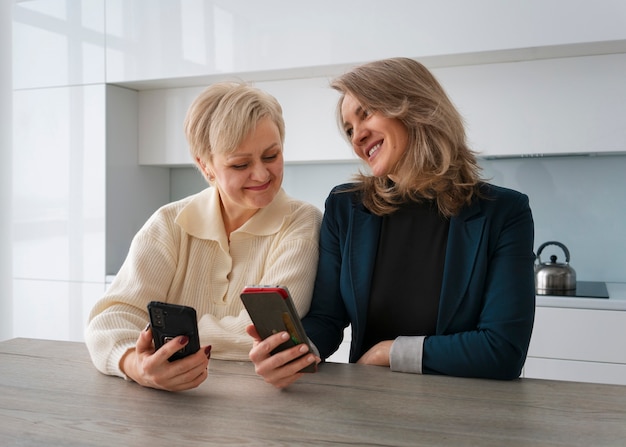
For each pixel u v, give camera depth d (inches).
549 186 123.4
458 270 54.5
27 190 132.6
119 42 126.0
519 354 50.4
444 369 50.3
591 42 99.3
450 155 54.7
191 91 130.5
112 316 54.0
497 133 111.1
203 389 45.8
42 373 50.6
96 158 127.2
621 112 105.0
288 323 43.7
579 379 99.9
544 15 101.4
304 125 123.1
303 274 57.4
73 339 129.2
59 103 130.0
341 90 55.9
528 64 109.3
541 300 101.6
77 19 128.3
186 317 43.6
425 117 53.5
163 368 44.1
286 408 41.5
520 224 55.1
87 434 37.4
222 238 58.5
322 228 60.7
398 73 54.2
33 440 36.7
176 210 60.6
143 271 57.5
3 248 139.6
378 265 57.2
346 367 51.9
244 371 50.5
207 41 121.0
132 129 134.1
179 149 132.0
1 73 138.0
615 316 97.7
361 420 39.1
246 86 55.4
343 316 59.1
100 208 127.0
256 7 117.9
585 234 122.0
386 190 57.6
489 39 104.5
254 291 43.3
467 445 35.2
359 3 111.9
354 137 56.1
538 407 41.4
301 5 115.2
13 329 134.3
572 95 107.1
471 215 55.4
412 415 39.9
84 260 128.1
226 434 37.1
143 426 38.6
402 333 56.3
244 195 54.7
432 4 107.7
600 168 120.6
